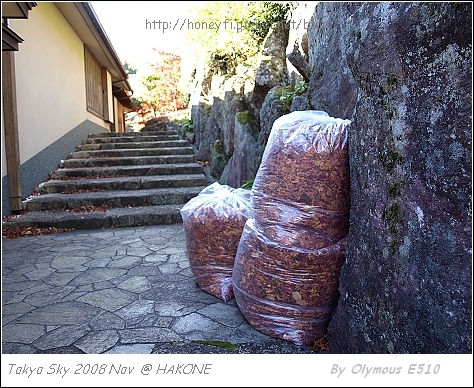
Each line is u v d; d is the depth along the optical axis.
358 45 1.40
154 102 14.14
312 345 1.83
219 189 2.70
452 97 0.99
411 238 1.15
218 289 2.43
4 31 3.90
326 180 1.68
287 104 3.51
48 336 1.98
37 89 5.74
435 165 1.05
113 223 4.74
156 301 2.41
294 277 1.76
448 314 1.00
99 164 6.78
